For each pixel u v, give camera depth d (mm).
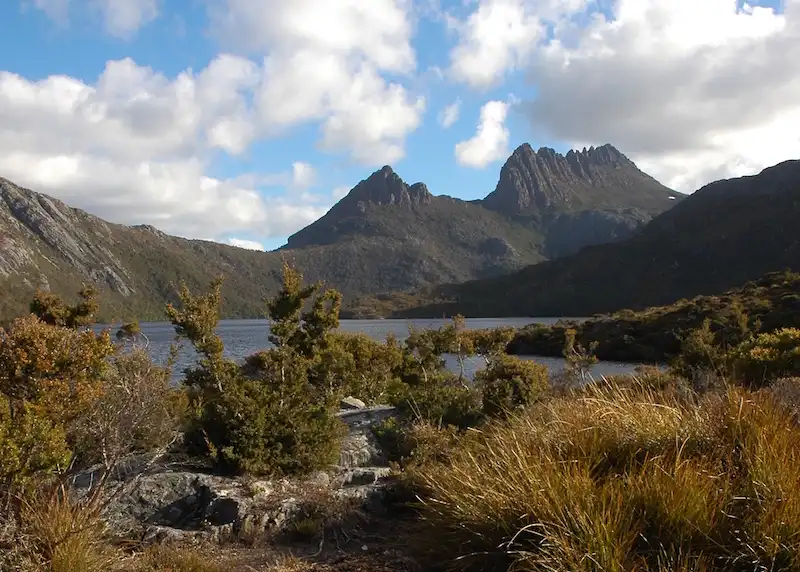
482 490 3883
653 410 4438
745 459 3576
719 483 3459
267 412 6441
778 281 55094
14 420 4281
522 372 9258
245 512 5004
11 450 3893
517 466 4047
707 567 2992
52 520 3877
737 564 3016
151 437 5453
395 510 5383
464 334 17391
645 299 143625
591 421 4477
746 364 10375
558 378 12461
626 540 3113
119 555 4098
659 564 2941
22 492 3965
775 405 4375
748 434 3770
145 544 4570
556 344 52531
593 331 53906
